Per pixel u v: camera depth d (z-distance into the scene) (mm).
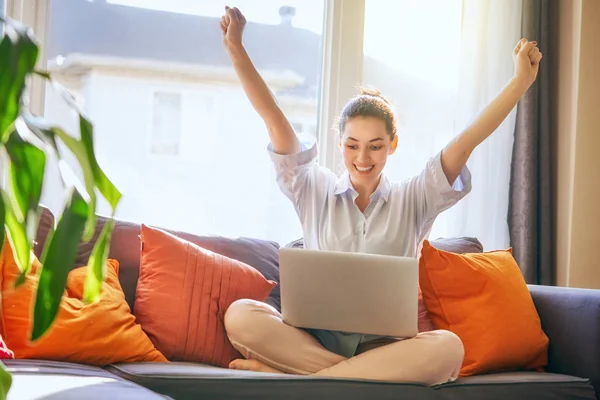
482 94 3145
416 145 3162
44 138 666
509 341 2303
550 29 3320
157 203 2830
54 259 656
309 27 3064
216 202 2893
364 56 3115
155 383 1724
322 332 2068
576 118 3166
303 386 1825
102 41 2775
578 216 3156
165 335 2100
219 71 2904
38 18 2672
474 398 2010
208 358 2129
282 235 2959
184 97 2867
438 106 3189
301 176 2311
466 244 2729
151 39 2834
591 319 2271
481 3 3174
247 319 2062
